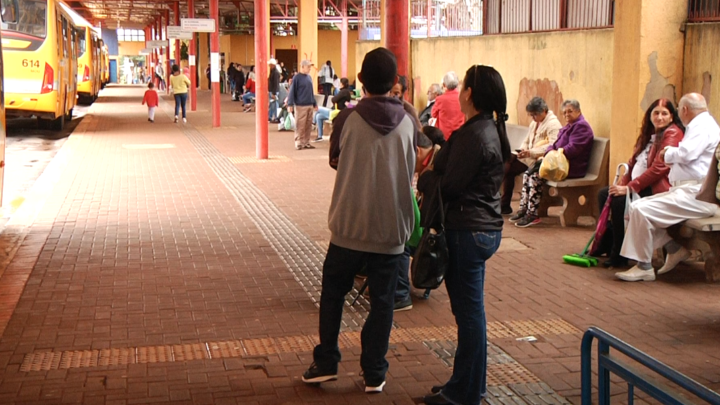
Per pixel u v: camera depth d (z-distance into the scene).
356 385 5.22
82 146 19.80
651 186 8.10
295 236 9.60
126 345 5.90
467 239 4.64
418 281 4.66
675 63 9.76
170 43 59.00
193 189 13.12
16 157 18.20
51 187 13.22
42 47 21.86
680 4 9.69
